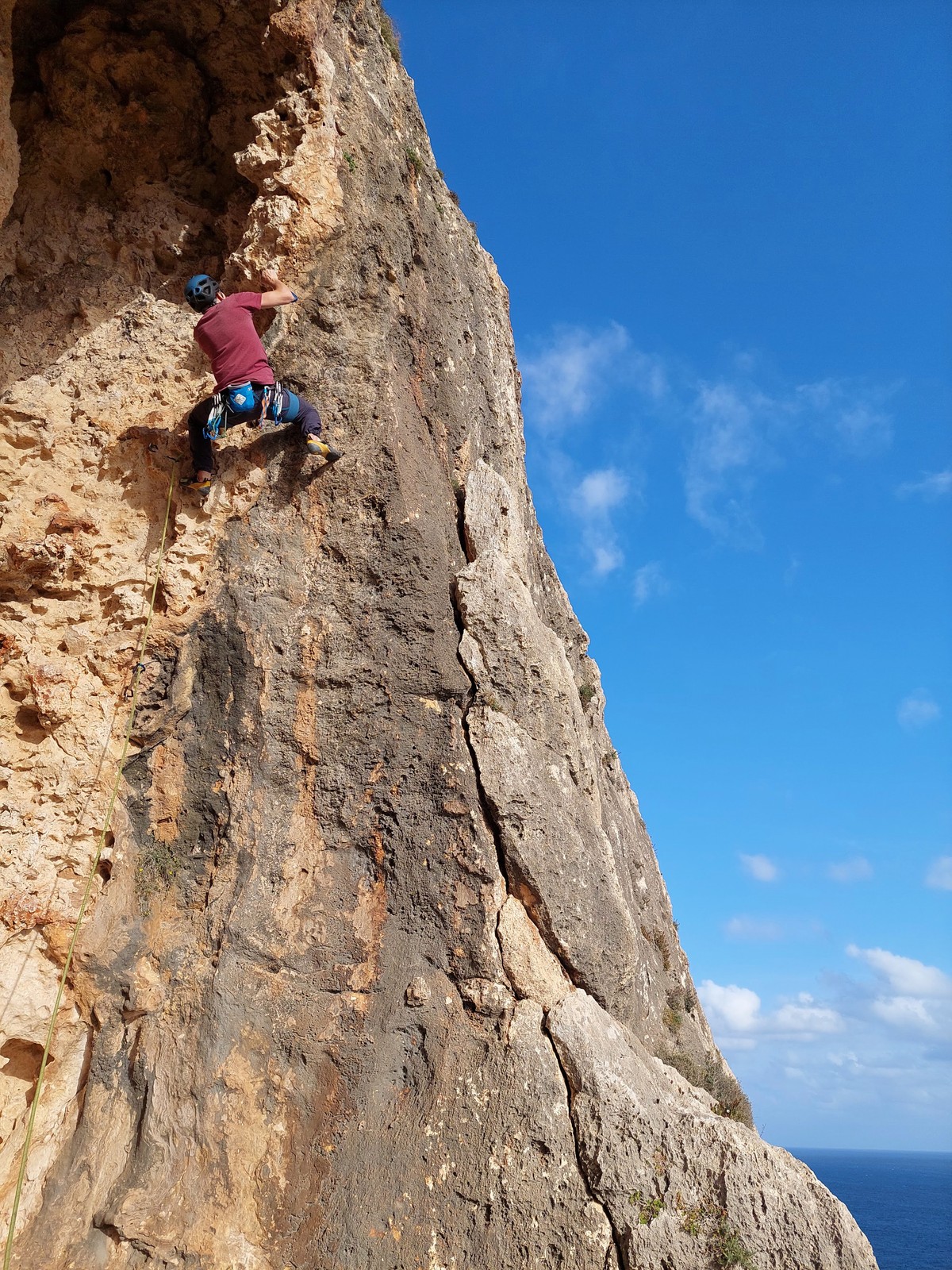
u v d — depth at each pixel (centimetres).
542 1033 694
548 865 759
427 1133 651
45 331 814
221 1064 646
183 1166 612
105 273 843
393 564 806
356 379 838
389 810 756
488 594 843
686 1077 921
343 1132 651
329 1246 604
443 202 1143
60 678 709
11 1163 598
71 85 848
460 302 1081
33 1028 627
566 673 901
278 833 725
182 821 710
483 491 945
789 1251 622
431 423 920
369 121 935
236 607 751
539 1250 610
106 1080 635
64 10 848
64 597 741
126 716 719
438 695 794
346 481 814
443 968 716
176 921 688
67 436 774
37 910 647
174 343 813
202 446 742
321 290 830
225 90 874
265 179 813
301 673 761
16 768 687
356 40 987
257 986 679
